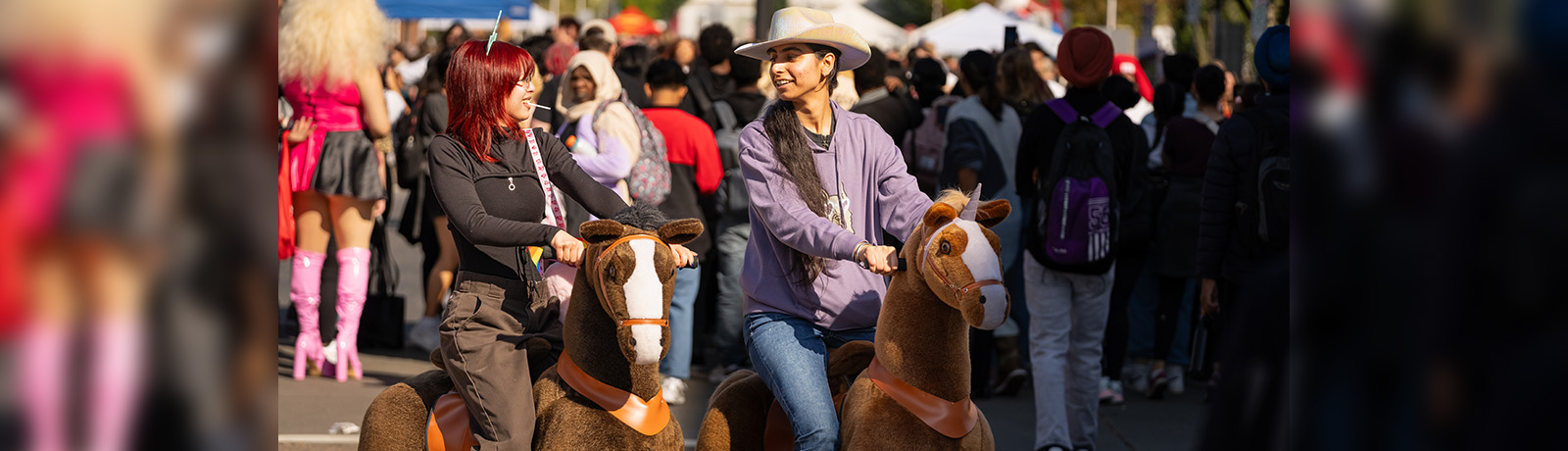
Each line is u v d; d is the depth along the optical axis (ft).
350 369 21.45
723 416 10.26
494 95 9.70
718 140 20.95
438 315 23.70
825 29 9.90
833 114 10.42
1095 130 15.74
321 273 20.68
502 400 9.26
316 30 18.97
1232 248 13.80
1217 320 14.88
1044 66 33.14
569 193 10.46
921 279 9.09
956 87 24.32
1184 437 18.71
